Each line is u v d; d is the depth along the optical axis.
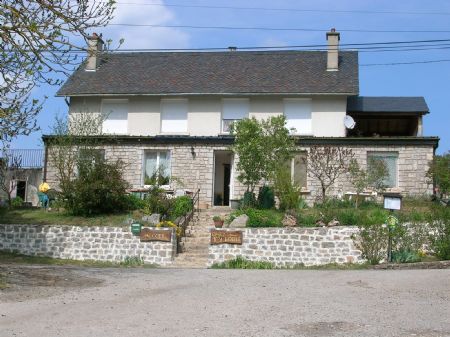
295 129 25.42
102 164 22.14
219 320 8.85
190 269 16.39
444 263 16.44
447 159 23.53
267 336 7.89
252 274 14.50
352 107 28.80
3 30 12.30
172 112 28.00
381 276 13.70
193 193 25.86
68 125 25.61
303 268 17.81
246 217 19.64
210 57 31.27
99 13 12.70
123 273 14.60
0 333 8.02
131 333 8.02
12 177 28.75
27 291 11.41
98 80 29.17
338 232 18.31
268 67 29.59
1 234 20.61
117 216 21.25
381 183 24.44
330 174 23.62
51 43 12.41
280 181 22.38
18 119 13.02
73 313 9.34
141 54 32.03
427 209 20.42
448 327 8.48
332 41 29.02
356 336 7.93
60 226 20.16
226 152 26.56
